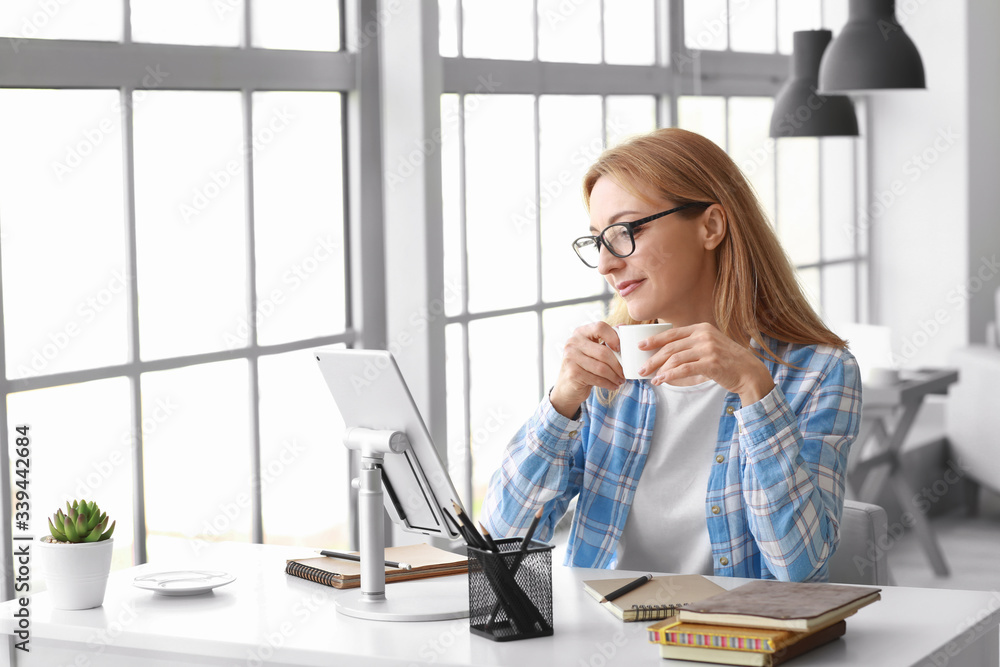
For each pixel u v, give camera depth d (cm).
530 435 180
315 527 278
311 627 151
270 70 256
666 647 134
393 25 280
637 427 188
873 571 199
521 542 150
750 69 460
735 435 182
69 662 160
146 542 235
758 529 166
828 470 173
